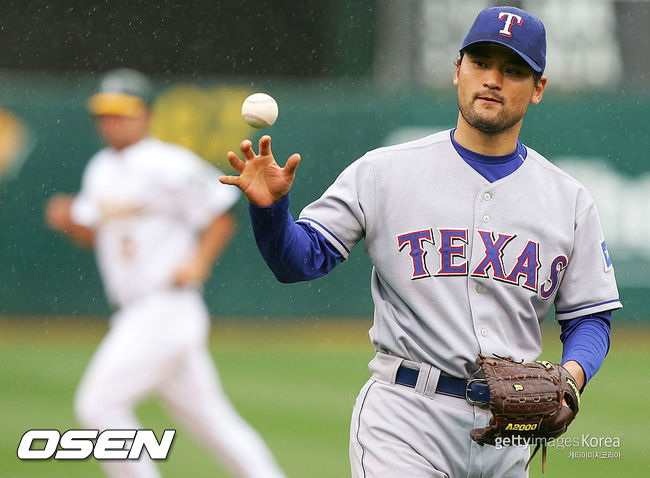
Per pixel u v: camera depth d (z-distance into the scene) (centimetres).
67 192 4300
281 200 1083
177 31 5559
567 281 1212
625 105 4444
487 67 1141
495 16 1138
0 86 4494
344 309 4434
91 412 1770
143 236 1917
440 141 1197
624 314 4431
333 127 4459
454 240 1161
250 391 3158
